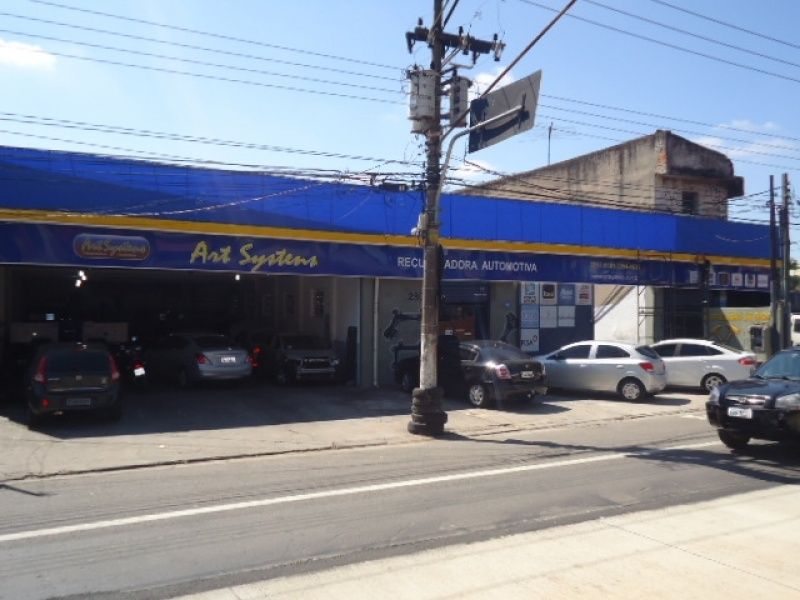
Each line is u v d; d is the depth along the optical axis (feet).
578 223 73.77
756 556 20.48
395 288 65.51
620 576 18.88
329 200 58.39
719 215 98.99
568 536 22.47
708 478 31.09
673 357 64.75
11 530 23.24
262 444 39.52
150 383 64.59
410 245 62.18
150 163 51.57
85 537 22.48
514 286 74.18
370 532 22.93
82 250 49.37
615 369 58.85
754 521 24.17
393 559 20.29
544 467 33.68
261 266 55.93
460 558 20.34
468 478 31.22
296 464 34.65
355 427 45.39
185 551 21.06
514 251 68.90
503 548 21.25
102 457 35.47
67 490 29.09
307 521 24.25
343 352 67.41
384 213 61.00
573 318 78.18
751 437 35.24
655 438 42.47
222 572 19.25
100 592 17.88
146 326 95.09
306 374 62.39
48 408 42.09
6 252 47.06
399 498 27.50
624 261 77.51
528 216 70.13
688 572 19.17
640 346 60.08
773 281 78.28
